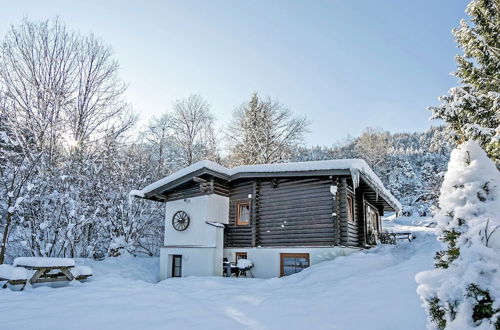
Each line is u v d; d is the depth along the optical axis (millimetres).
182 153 27109
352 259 9367
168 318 5199
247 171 12297
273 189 12250
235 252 12438
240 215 13125
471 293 2449
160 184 13312
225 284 8867
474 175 2963
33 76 13531
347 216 10969
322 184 11266
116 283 8906
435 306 2791
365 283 6691
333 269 8797
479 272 2447
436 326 2805
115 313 5480
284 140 28094
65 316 5309
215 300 6598
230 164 28234
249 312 5531
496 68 9438
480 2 9875
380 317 4648
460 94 9055
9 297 6875
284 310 5520
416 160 57875
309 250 10906
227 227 12922
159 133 26172
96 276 11234
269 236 11906
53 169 13539
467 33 9656
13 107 12867
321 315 5062
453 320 2557
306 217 11312
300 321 4871
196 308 5840
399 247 11727
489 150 7793
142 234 18391
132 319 5156
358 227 12938
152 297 6773
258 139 27766
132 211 17031
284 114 29016
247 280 9719
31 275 8570
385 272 7391
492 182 2900
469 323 2424
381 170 41844
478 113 8727
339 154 45438
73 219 13312
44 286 8648
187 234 12758
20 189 11641
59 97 13945
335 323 4648
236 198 13094
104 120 15789
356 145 44906
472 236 2623
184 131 27359
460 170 3051
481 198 2906
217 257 11922
